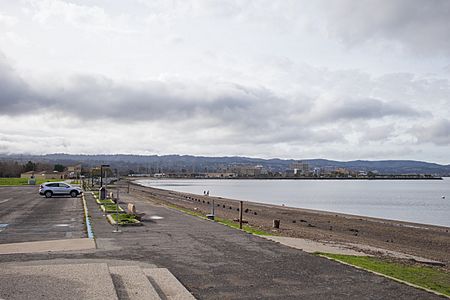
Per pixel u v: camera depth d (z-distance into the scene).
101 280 8.50
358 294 8.66
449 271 15.22
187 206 48.62
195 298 8.32
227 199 79.12
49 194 45.56
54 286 8.09
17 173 144.62
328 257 12.59
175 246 14.18
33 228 19.19
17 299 7.34
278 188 157.75
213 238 16.05
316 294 8.67
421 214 57.75
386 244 26.94
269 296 8.55
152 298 7.92
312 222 41.22
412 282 10.42
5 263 10.99
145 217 24.11
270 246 14.28
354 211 61.47
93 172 88.12
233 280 9.75
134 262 11.44
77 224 20.78
